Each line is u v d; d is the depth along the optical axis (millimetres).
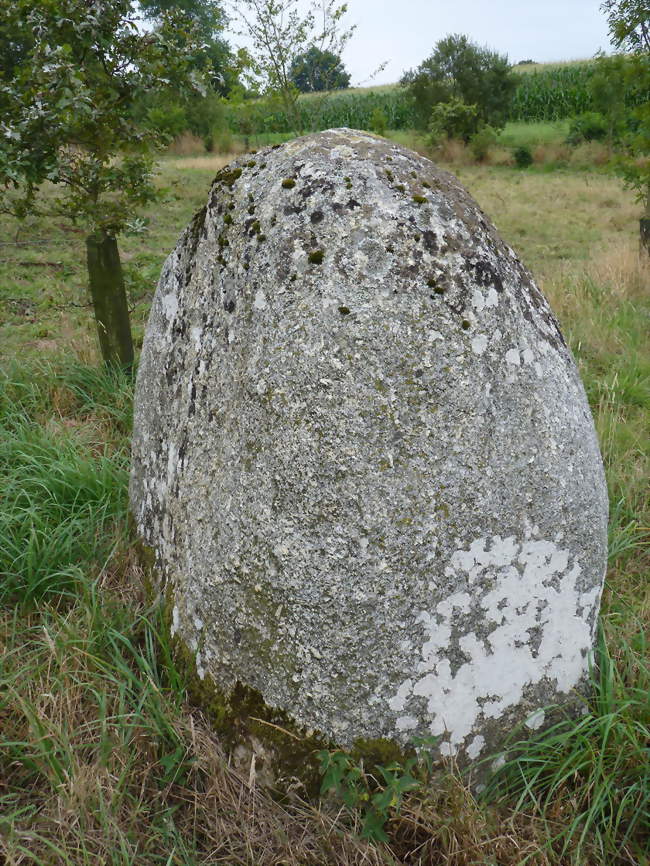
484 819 1663
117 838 1619
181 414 2051
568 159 17766
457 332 1671
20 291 5703
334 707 1678
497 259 1806
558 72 25953
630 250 7156
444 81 20469
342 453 1618
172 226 8586
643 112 7129
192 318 2057
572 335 4895
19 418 3555
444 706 1717
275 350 1705
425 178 1823
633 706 1952
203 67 4492
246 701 1781
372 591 1627
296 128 9656
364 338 1637
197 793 1746
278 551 1674
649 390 4273
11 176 3695
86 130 3951
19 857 1556
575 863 1621
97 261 4023
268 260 1778
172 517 2064
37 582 2369
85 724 1812
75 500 2779
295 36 8906
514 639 1772
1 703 1910
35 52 3703
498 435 1685
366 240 1691
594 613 1940
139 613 2225
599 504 1886
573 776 1819
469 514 1652
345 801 1664
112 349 4164
